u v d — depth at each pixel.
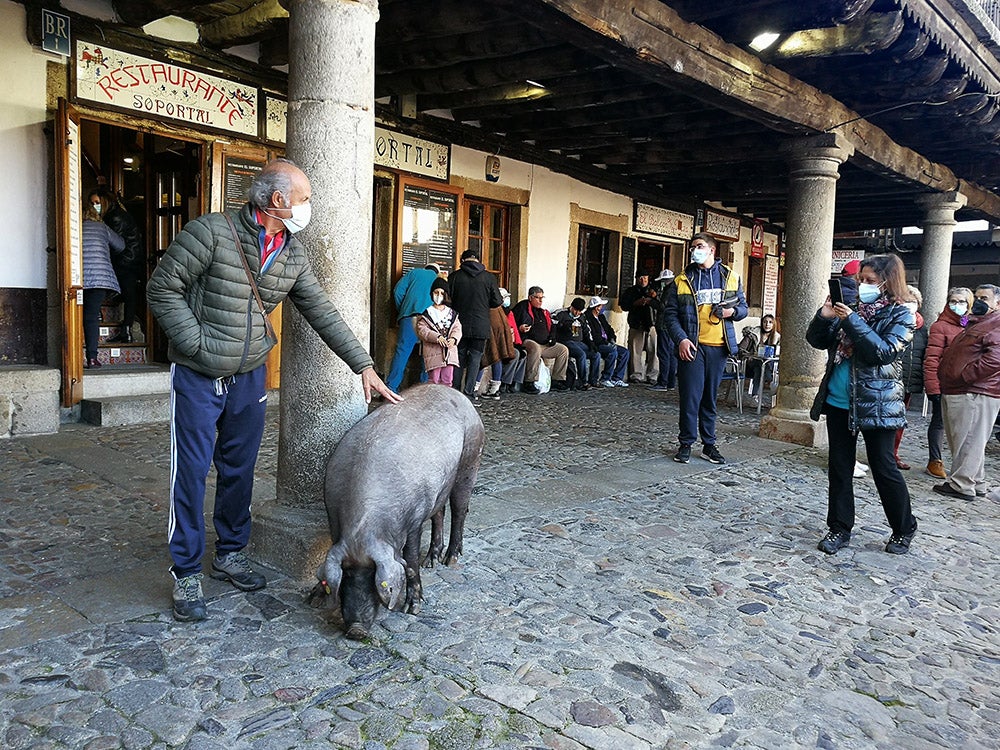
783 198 13.55
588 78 7.25
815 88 6.66
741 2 5.02
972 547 4.37
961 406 5.43
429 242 9.15
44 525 3.89
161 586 3.21
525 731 2.33
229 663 2.63
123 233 7.49
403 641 2.85
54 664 2.57
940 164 9.60
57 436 5.77
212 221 2.79
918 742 2.41
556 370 9.98
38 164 6.03
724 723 2.45
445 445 2.95
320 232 3.30
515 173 10.23
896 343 3.85
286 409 3.47
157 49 6.49
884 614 3.38
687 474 5.71
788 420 7.14
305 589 3.25
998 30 6.66
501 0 4.26
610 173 11.69
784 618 3.27
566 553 3.89
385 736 2.27
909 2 5.41
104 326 7.86
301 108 3.29
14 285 6.04
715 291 5.97
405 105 8.45
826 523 4.66
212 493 4.56
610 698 2.54
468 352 8.21
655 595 3.43
